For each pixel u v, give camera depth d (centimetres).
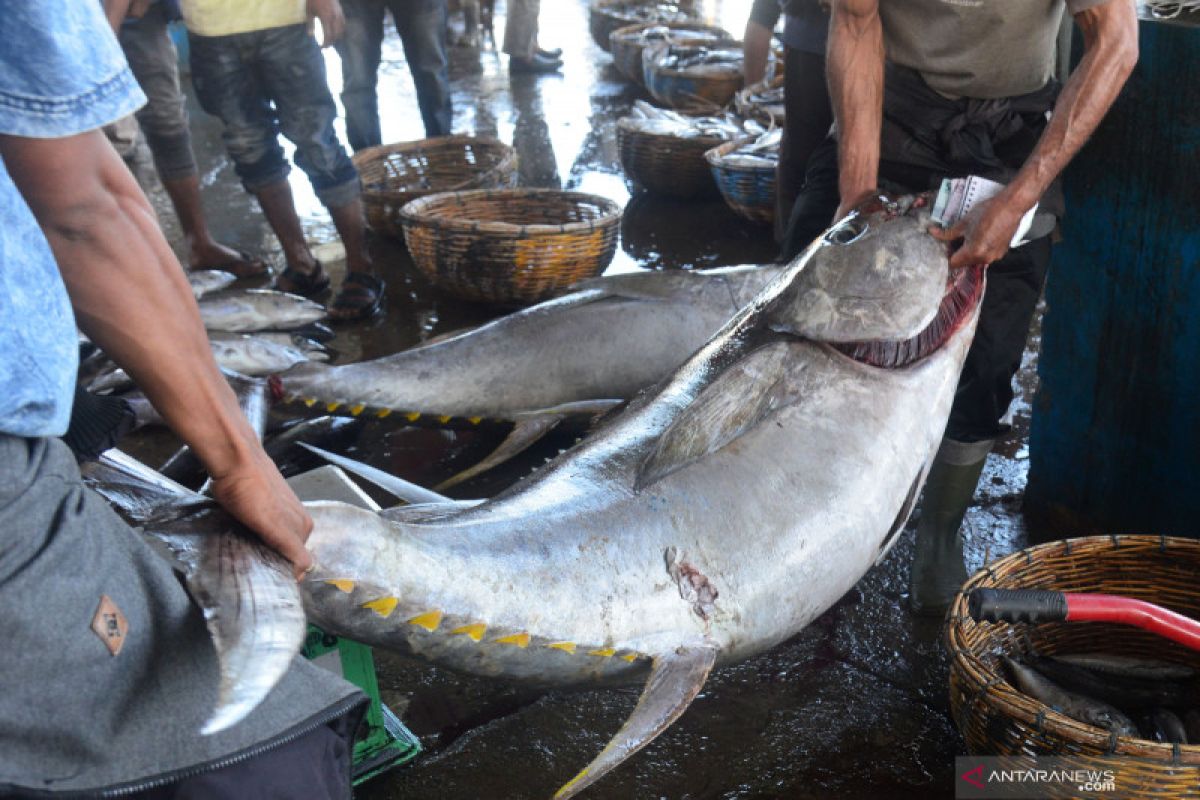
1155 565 272
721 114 695
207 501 156
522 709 277
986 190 257
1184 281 295
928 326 267
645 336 389
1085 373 329
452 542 210
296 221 533
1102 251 314
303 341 449
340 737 155
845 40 281
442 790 253
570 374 387
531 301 498
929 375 266
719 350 269
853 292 256
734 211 608
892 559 335
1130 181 301
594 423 283
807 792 251
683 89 757
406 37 661
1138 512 326
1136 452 321
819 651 296
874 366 263
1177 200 291
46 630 125
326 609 192
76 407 149
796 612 249
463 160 636
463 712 277
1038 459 351
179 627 140
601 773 212
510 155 612
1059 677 262
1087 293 321
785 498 245
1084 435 334
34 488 125
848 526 251
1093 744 210
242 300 449
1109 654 279
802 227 330
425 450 410
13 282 121
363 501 250
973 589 248
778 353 257
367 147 648
